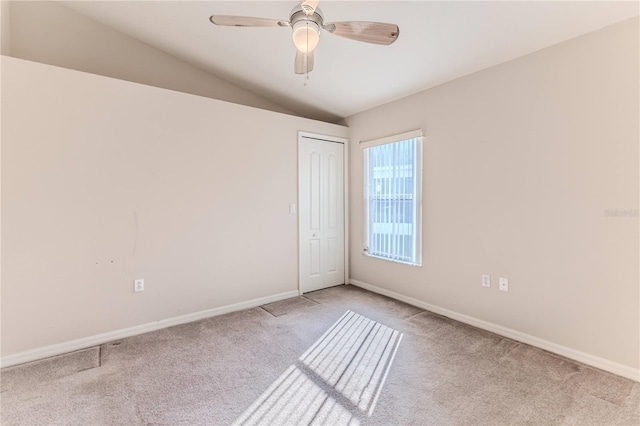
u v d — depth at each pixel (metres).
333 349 2.39
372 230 3.90
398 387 1.90
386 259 3.70
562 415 1.63
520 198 2.48
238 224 3.28
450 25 2.20
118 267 2.60
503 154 2.57
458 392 1.84
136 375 2.03
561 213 2.26
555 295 2.31
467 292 2.88
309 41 1.88
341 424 1.59
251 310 3.27
